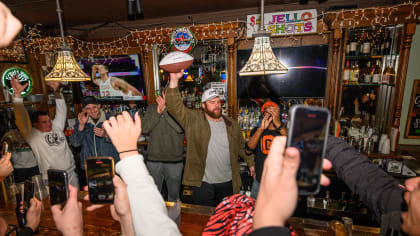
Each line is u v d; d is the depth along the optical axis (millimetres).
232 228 474
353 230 1183
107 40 3559
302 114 316
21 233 685
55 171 677
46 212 1383
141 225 396
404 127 2768
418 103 2662
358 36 2797
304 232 1187
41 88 3977
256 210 290
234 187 2254
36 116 2293
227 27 2881
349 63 2902
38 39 3668
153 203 409
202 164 2180
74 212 447
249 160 2379
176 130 2697
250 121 3318
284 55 2918
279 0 3059
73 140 2641
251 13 3344
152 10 3352
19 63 3646
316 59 2820
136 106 3998
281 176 278
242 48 3086
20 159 2541
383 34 2680
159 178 2912
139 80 3613
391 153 2611
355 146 2812
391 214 469
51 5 3053
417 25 2543
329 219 2797
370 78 2789
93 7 3152
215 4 3160
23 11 3254
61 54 1646
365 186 526
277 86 3014
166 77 3637
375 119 2965
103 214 1410
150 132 2883
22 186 1193
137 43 3391
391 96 2648
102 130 2521
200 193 2234
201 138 2145
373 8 2328
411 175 2463
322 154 326
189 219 1354
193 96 3572
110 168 552
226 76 3230
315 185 321
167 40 3225
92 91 3887
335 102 2783
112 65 3658
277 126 2131
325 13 2502
